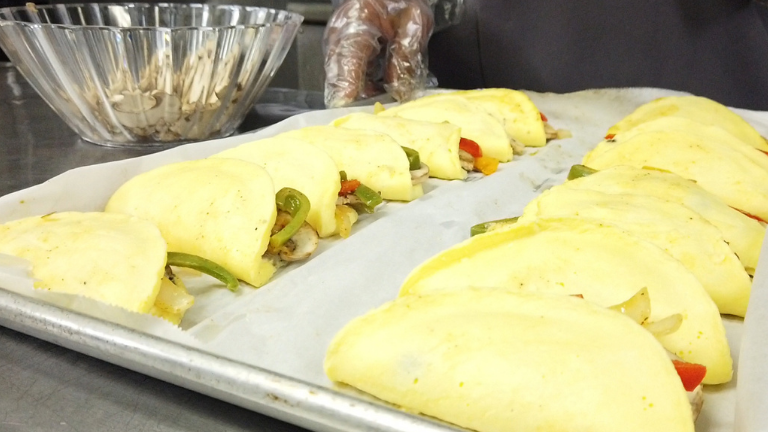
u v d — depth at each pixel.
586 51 1.03
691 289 0.43
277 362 0.44
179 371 0.35
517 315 0.37
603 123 0.89
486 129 0.77
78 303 0.43
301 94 0.97
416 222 0.60
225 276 0.50
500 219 0.61
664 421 0.32
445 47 1.09
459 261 0.45
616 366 0.34
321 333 0.46
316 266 0.53
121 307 0.42
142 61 0.66
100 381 0.39
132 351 0.36
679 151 0.65
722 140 0.69
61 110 0.71
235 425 0.36
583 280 0.43
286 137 0.66
